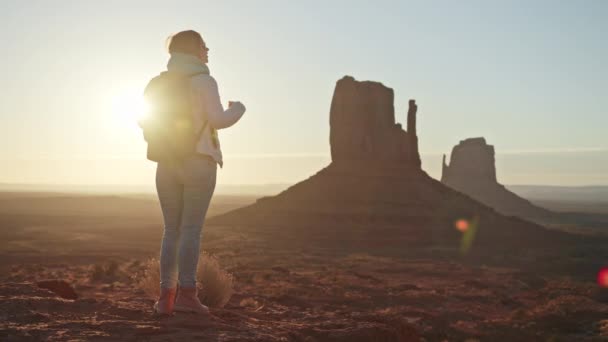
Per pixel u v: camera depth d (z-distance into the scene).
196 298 5.37
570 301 38.19
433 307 35.75
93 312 5.23
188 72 5.15
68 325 4.52
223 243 100.19
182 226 5.30
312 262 75.88
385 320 6.82
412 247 105.12
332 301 33.19
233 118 5.16
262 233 115.81
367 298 36.25
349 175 140.12
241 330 4.87
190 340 4.32
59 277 35.81
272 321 5.96
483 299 40.53
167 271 5.30
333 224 124.25
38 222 193.88
